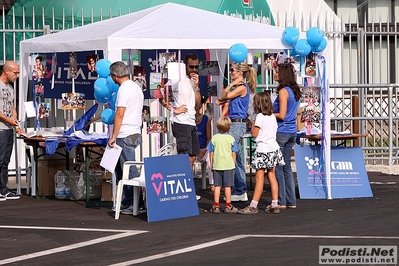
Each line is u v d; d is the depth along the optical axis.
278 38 12.23
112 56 11.40
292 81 11.51
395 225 9.88
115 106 11.12
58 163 13.40
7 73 12.93
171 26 12.19
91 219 10.91
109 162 10.97
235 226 10.09
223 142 11.19
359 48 17.66
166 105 12.26
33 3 17.88
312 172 12.71
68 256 8.45
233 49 11.76
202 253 8.40
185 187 11.02
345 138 12.98
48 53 13.51
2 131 12.91
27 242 9.30
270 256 8.11
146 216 11.09
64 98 12.53
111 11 16.23
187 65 12.84
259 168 11.10
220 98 12.08
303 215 10.91
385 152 18.08
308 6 20.95
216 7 17.47
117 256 8.38
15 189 14.70
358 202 12.10
